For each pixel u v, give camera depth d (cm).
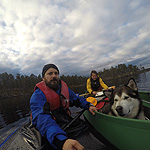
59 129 121
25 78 6159
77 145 95
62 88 217
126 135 132
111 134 158
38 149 154
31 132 238
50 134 114
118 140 145
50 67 195
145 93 313
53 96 191
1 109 859
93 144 172
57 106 200
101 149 157
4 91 4372
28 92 4372
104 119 171
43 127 126
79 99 243
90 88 498
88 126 244
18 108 787
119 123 139
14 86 5781
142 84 951
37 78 6356
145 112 256
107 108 226
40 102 166
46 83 194
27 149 172
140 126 115
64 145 99
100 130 191
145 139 113
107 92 221
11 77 7231
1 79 6794
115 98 191
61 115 205
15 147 189
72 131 214
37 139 190
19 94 4009
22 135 240
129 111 175
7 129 326
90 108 221
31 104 163
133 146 126
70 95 249
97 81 495
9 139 235
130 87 192
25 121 395
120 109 168
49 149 155
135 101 182
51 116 143
